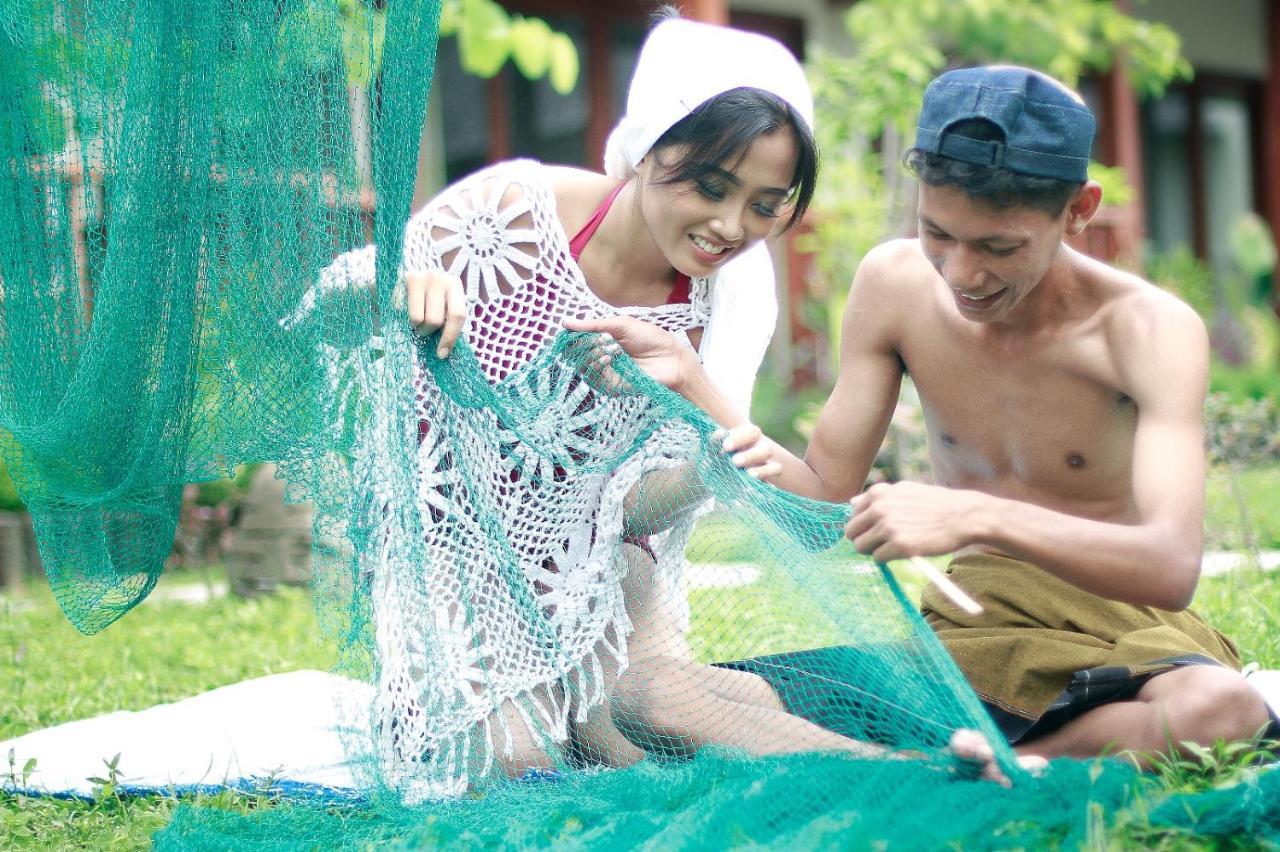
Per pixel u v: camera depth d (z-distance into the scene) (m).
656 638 2.69
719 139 2.38
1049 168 2.17
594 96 10.71
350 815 2.45
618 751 2.63
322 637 2.50
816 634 2.36
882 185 8.54
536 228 2.68
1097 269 2.43
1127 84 10.89
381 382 2.44
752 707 2.42
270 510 5.88
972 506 2.12
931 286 2.57
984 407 2.54
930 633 2.12
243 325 2.56
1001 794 2.01
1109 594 2.16
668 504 2.66
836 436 2.66
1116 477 2.50
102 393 2.65
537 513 2.65
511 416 2.53
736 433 2.39
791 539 2.28
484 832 2.16
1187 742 2.20
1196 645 2.40
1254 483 6.82
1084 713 2.35
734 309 2.81
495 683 2.57
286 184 2.50
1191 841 1.95
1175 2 13.70
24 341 2.77
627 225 2.68
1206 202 14.29
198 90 2.54
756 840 2.00
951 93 2.21
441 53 10.31
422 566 2.45
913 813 1.96
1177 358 2.31
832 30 11.39
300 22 2.48
